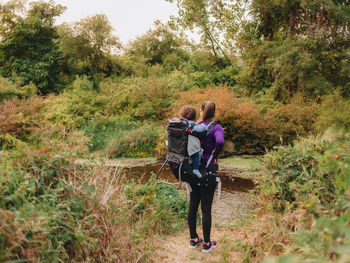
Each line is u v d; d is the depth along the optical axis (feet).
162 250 10.68
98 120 48.57
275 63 53.31
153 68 82.74
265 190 11.13
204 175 9.92
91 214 7.89
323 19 52.39
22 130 38.96
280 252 8.59
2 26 75.87
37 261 6.11
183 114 10.88
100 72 82.12
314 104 45.09
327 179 8.32
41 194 7.97
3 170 7.14
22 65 72.49
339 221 4.30
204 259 10.05
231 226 13.99
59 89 72.79
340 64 53.67
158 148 39.78
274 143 43.83
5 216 5.72
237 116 42.83
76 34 77.51
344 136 16.75
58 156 8.45
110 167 10.54
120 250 8.61
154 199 13.73
